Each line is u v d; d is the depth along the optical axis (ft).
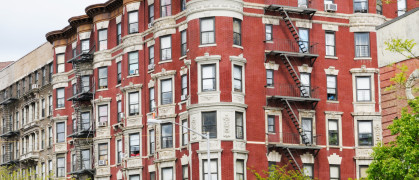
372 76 233.76
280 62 225.97
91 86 269.64
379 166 145.69
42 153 309.83
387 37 164.14
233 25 218.38
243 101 217.15
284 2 230.27
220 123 211.82
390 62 162.50
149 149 237.04
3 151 354.33
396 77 142.61
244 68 219.20
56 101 291.38
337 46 234.17
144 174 238.07
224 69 214.28
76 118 272.92
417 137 140.36
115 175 251.60
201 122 213.46
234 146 211.82
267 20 225.97
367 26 235.81
